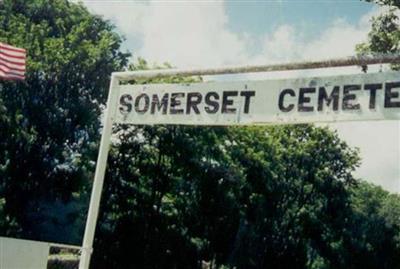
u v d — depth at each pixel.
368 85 6.03
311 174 61.34
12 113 40.94
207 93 6.88
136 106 7.31
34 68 41.47
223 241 48.44
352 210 69.62
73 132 44.69
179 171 45.66
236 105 6.69
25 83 42.41
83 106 43.81
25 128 42.19
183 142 44.50
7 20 45.59
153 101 7.20
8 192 41.28
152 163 45.44
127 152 44.94
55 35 48.12
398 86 5.87
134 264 42.94
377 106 5.93
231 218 48.69
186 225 46.12
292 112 6.37
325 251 65.62
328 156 62.72
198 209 46.31
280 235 58.66
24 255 5.42
